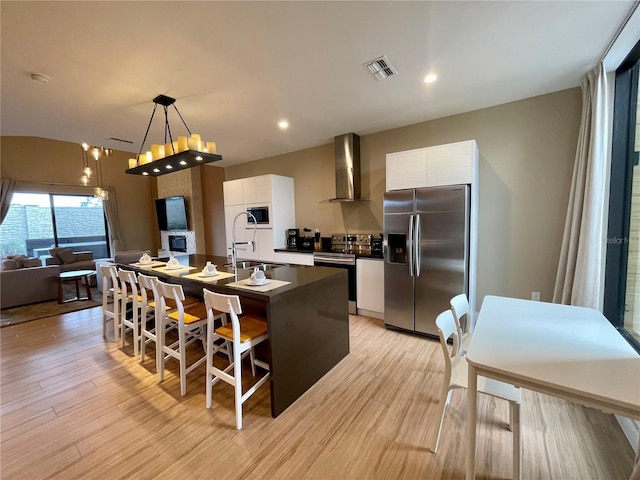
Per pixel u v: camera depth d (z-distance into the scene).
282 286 2.09
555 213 2.94
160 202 7.13
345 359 2.68
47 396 2.18
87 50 2.01
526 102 3.00
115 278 3.12
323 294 2.39
